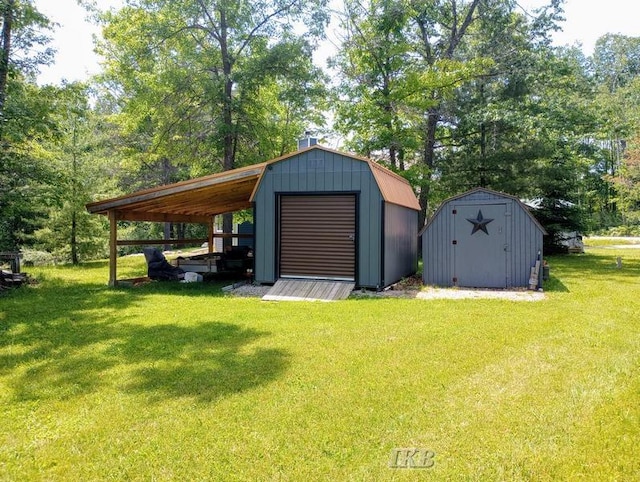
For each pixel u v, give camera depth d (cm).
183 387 379
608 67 4078
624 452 266
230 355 466
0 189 1016
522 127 1495
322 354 465
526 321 605
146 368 429
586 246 2316
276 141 1773
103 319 659
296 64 1565
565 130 1508
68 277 1202
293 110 1866
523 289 916
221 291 934
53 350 497
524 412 319
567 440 280
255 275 979
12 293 920
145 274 1261
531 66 1652
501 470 250
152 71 1574
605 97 3195
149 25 1484
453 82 1566
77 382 396
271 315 672
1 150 1024
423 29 1773
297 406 336
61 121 1373
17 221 1716
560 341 502
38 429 309
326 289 866
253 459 264
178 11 1523
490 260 958
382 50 1584
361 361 439
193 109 1627
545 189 1806
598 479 241
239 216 1934
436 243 992
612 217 3306
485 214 961
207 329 584
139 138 2259
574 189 1847
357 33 1655
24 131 990
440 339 516
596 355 447
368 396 353
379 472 249
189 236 3025
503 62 1680
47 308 751
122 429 306
